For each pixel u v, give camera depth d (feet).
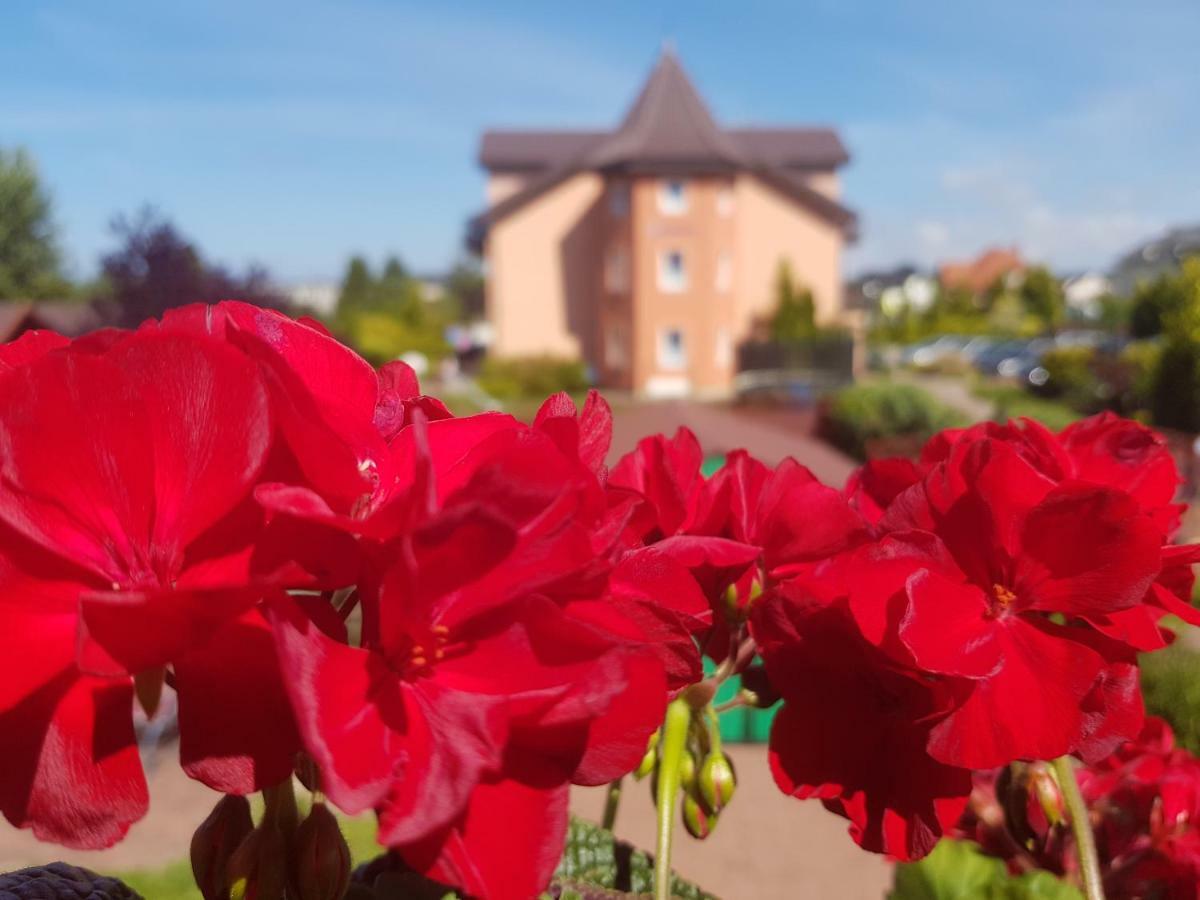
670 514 3.08
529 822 1.94
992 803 3.59
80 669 1.62
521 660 1.94
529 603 1.92
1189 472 45.06
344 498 1.95
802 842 19.58
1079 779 3.94
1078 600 2.59
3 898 2.56
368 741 1.80
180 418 1.89
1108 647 2.66
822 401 71.72
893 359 170.50
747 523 3.13
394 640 1.88
